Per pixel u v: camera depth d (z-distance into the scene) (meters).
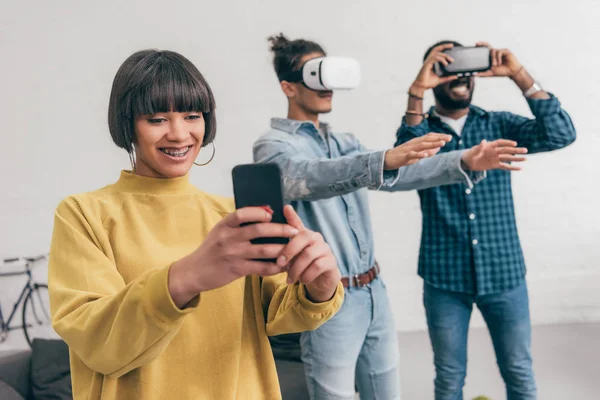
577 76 2.94
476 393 2.34
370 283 1.54
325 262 0.54
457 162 1.49
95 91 2.97
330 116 2.98
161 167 0.70
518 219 3.03
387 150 1.29
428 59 1.94
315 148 1.58
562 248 3.02
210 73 2.95
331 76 1.51
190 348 0.68
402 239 3.02
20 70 2.96
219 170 2.98
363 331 1.53
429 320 1.94
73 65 2.96
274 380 0.75
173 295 0.51
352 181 1.31
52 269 0.66
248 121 2.96
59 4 2.93
